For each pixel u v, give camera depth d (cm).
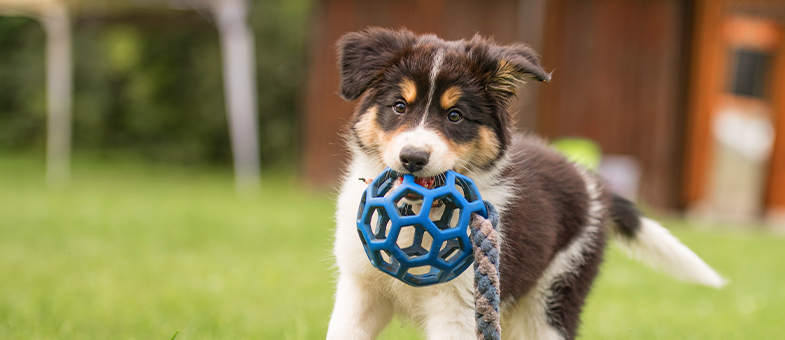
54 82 1320
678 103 995
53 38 1206
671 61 988
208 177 1478
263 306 439
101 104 1770
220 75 1697
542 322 346
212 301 443
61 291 449
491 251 240
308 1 1677
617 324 438
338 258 299
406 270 244
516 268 309
